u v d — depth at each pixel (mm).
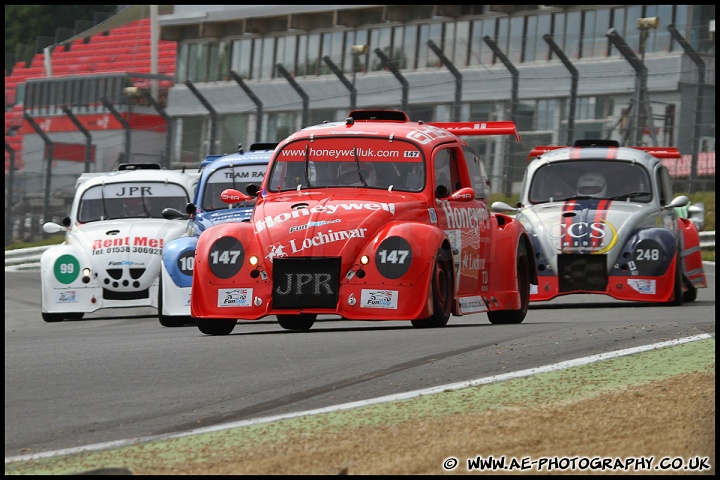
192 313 38188
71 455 20438
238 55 179125
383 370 28531
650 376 26797
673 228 57156
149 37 193750
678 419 20938
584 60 134625
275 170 40781
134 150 164125
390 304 36750
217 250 38094
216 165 55344
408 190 39438
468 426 20891
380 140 40406
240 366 30000
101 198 59688
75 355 33625
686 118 123812
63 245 57250
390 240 37094
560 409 22297
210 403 25062
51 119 175125
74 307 55688
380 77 156625
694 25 130875
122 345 36188
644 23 113125
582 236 54000
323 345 33719
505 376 26906
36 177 131750
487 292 43000
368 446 19531
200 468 18594
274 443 20484
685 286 58438
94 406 25000
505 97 139625
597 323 40281
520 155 126250
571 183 57625
